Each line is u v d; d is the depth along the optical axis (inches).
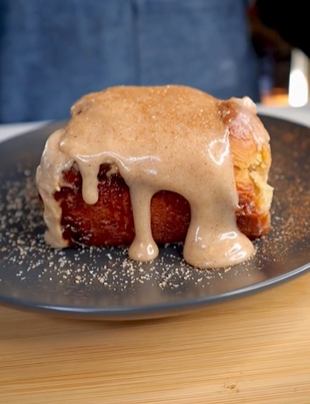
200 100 13.7
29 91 24.5
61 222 13.0
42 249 13.1
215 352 10.9
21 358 10.9
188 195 12.5
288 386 10.3
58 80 24.4
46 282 11.9
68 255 12.9
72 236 13.1
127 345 11.1
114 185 12.8
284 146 15.9
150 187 12.6
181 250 12.9
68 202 12.9
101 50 24.0
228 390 10.3
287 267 11.6
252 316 11.6
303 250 12.2
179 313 11.0
